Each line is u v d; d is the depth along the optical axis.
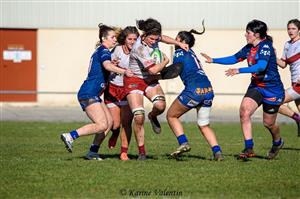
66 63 90.25
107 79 35.34
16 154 39.41
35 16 89.62
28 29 89.62
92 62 35.06
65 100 90.25
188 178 30.62
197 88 34.78
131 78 35.12
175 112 35.38
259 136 53.47
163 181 29.95
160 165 34.12
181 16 89.12
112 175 31.22
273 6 88.56
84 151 41.34
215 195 27.38
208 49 89.62
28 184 29.17
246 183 29.70
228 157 37.84
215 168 33.31
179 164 34.59
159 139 50.22
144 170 32.56
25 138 50.50
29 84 90.06
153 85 35.38
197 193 27.69
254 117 75.75
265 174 31.83
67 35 90.06
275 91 35.41
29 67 90.00
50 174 31.44
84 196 27.06
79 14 89.69
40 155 38.88
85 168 33.06
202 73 35.19
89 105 34.84
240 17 89.19
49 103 90.31
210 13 89.12
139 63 34.78
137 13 88.94
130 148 43.59
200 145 45.75
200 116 35.84
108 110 35.66
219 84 89.62
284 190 28.36
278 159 37.22
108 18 89.50
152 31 34.09
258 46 35.03
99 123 34.81
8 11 89.12
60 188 28.42
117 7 89.12
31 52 89.94
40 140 48.97
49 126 60.81
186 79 35.06
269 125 36.31
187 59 35.03
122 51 36.09
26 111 81.19
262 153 40.31
